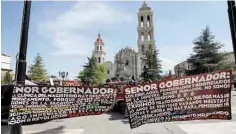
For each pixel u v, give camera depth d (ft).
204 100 17.10
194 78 17.33
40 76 171.53
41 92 16.10
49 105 16.28
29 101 15.71
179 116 17.29
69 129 29.48
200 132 25.70
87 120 36.88
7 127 28.07
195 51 131.34
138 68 324.80
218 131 25.84
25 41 14.97
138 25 334.65
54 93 16.46
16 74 15.20
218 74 16.93
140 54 326.44
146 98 17.51
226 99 16.71
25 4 14.92
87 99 17.26
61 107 16.58
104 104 17.53
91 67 201.87
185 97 17.35
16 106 15.37
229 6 14.01
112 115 42.83
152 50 173.68
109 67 367.66
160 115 17.39
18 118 15.38
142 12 334.24
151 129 28.02
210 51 127.13
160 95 17.49
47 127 30.91
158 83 17.58
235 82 103.60
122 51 351.05
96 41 402.11
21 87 15.40
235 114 38.04
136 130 27.71
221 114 16.74
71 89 16.94
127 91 17.54
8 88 24.20
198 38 131.34
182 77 17.49
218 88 16.89
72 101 16.90
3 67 102.53
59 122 34.86
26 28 14.90
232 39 13.79
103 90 17.60
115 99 17.79
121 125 31.60
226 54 133.90
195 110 17.17
